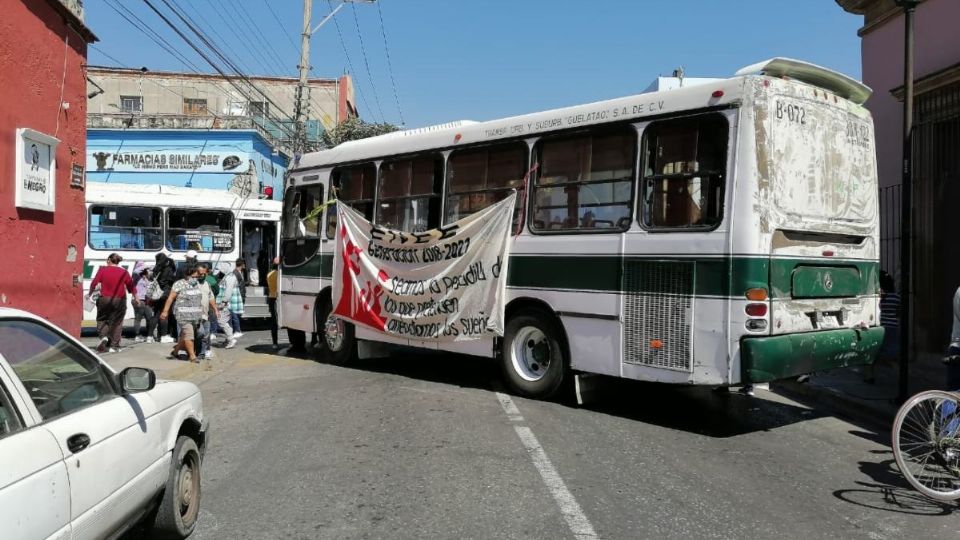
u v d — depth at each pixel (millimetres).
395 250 9938
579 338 7836
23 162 9688
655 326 7141
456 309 9133
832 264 7262
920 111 10172
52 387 3430
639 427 7223
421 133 9891
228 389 9695
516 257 8508
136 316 15070
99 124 27141
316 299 11555
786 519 4754
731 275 6594
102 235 16406
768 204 6613
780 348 6562
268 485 5465
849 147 7496
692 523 4652
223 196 17484
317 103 38062
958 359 5707
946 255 9805
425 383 9570
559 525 4594
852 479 5656
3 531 2562
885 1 11023
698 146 6941
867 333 7551
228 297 14383
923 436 5301
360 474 5676
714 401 8766
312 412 7945
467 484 5395
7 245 9453
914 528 4629
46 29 10383
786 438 6965
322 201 11500
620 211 7535
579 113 7965
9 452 2760
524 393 8516
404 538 4402
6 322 3314
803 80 7355
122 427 3654
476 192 9039
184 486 4457
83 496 3150
